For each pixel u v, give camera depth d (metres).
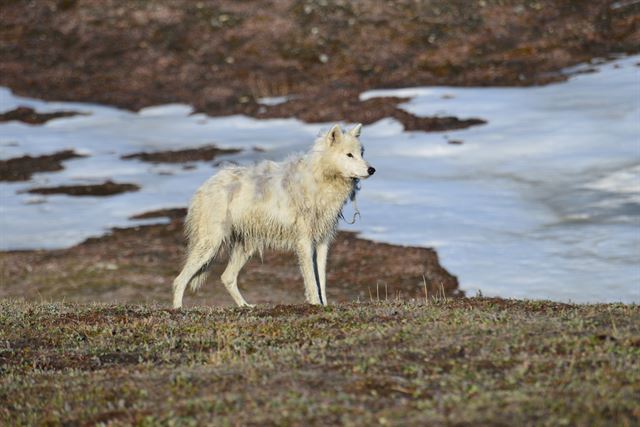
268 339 14.20
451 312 15.24
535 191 39.88
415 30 70.75
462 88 58.66
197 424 9.91
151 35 74.94
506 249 32.97
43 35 75.56
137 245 37.03
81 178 47.59
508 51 64.62
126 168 49.47
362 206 39.91
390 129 52.47
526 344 12.45
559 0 72.19
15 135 56.44
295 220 20.06
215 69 68.81
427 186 42.06
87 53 72.56
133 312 17.64
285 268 34.56
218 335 14.48
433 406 9.97
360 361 12.00
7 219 41.09
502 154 45.50
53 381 12.46
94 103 64.31
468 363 11.68
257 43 72.06
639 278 28.41
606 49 62.62
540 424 9.13
